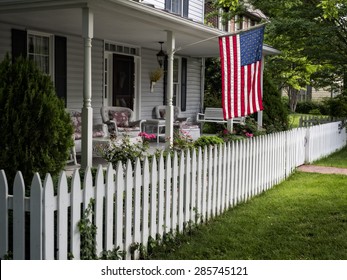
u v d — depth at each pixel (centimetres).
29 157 548
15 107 555
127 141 820
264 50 1664
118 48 1550
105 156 786
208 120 1841
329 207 848
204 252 608
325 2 1444
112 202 526
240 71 964
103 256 514
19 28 1158
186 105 1984
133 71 1627
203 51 1753
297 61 2091
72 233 471
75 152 1085
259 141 978
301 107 4222
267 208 852
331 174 1208
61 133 575
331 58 1780
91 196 492
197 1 1995
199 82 2100
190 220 695
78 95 1374
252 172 945
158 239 618
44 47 1254
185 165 682
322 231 704
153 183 602
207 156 757
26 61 581
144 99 1702
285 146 1155
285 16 1845
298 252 614
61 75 1280
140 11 948
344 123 1761
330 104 1938
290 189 1033
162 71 1691
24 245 451
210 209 768
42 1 863
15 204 450
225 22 2222
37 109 555
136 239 573
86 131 869
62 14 989
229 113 950
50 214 443
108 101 1527
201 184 734
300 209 838
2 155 545
